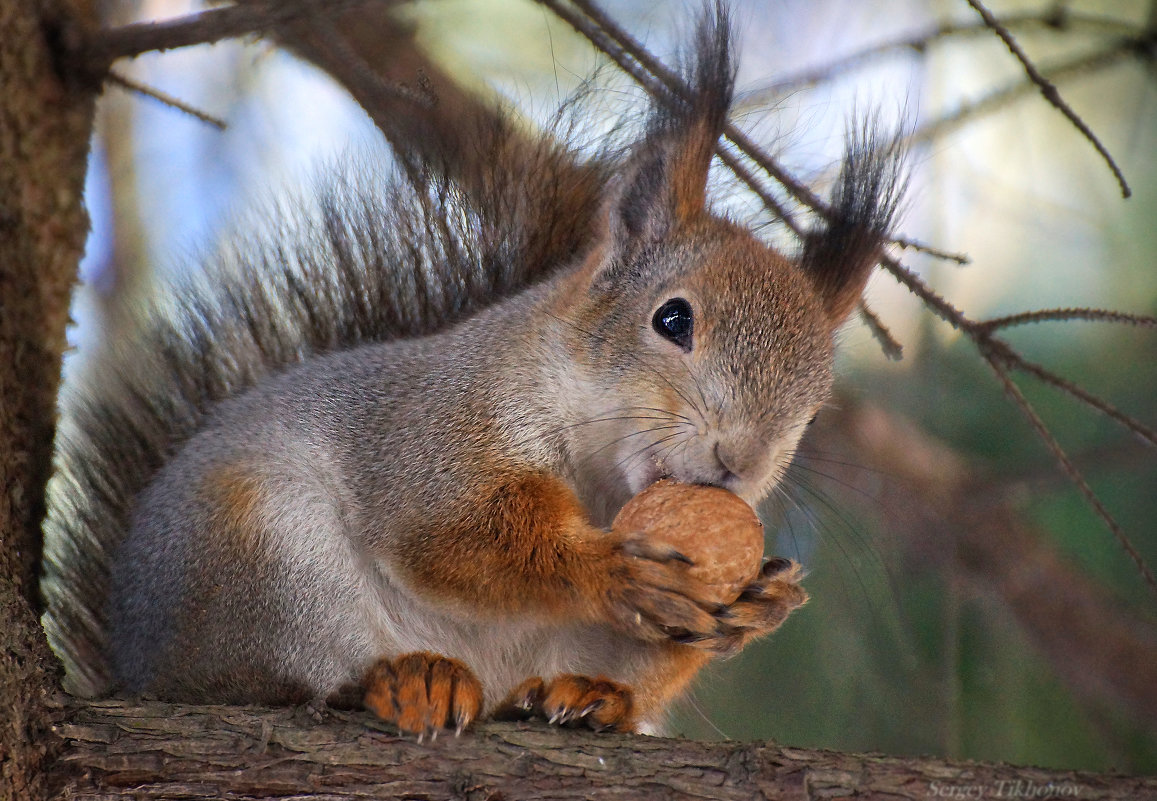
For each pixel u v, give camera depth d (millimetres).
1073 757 3252
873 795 3121
